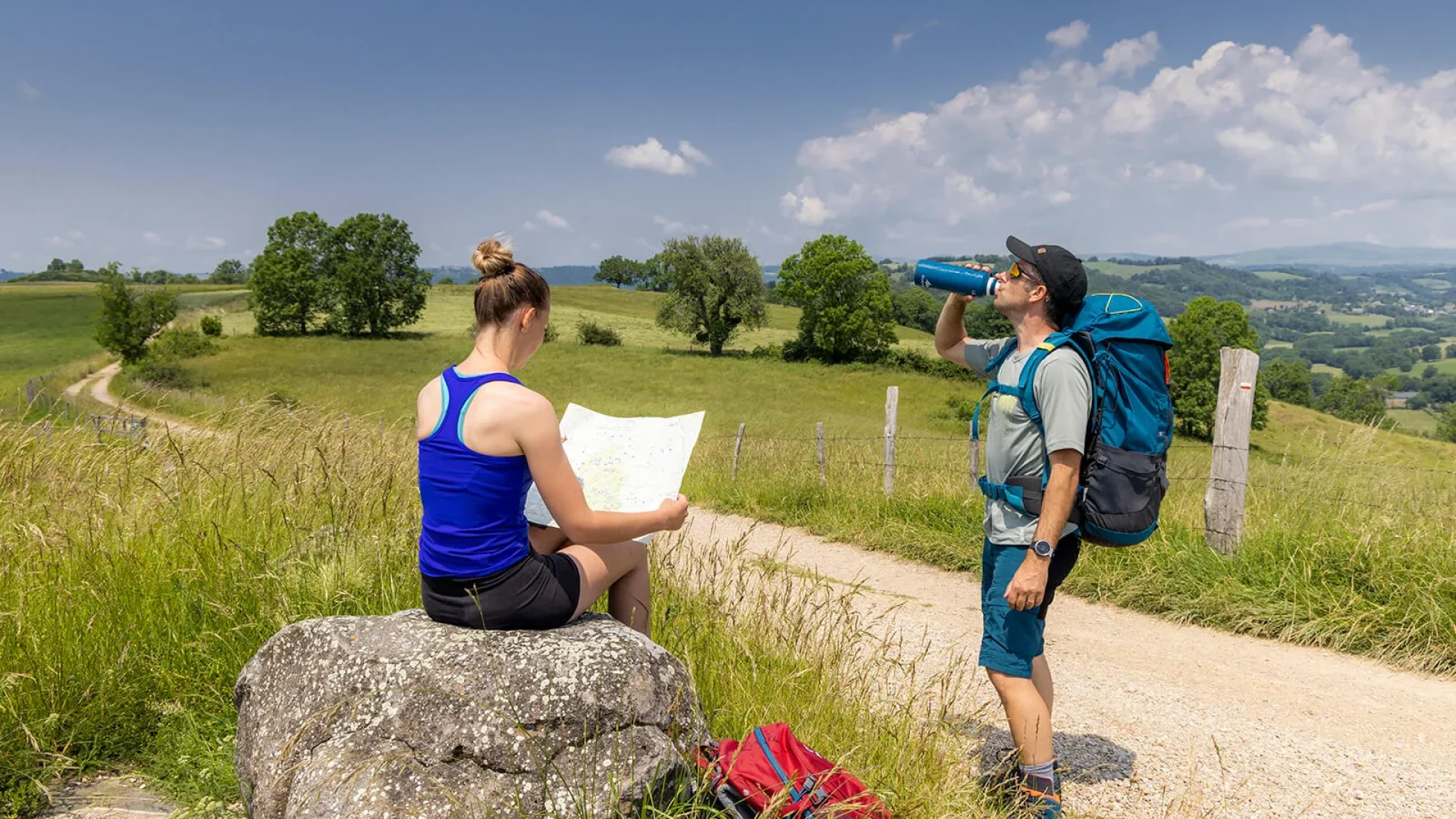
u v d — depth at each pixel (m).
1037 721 2.66
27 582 3.25
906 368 61.12
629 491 2.48
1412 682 4.26
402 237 74.94
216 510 4.14
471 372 2.23
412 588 3.59
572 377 53.97
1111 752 3.41
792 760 2.36
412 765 2.02
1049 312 2.72
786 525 9.09
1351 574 5.13
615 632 2.33
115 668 3.01
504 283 2.22
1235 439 5.70
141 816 2.52
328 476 4.36
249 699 2.40
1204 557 5.73
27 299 95.25
